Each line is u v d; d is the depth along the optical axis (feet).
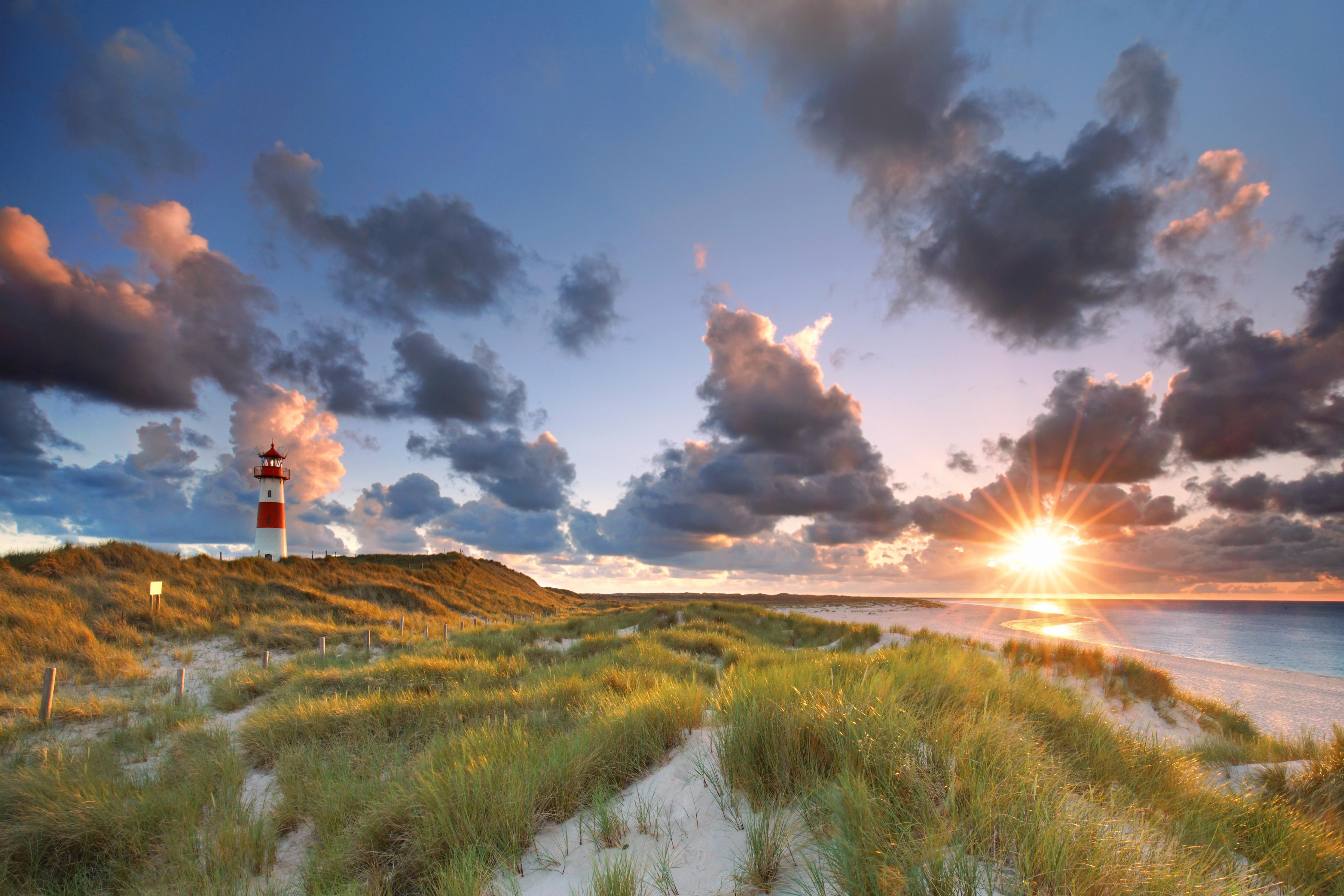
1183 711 42.88
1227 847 10.84
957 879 8.11
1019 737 13.58
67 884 15.01
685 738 17.92
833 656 28.68
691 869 10.73
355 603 90.48
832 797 10.53
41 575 66.28
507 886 11.44
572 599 300.40
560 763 15.90
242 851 14.84
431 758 18.07
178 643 58.95
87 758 23.08
